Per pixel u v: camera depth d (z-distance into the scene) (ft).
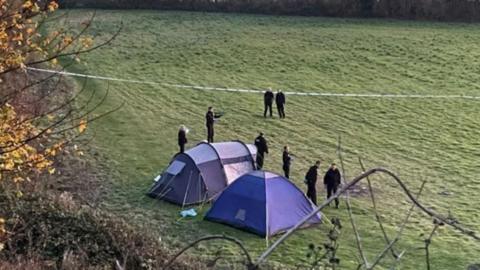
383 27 218.18
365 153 111.14
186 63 178.40
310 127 126.52
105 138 110.83
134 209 79.15
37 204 55.72
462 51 189.57
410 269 64.64
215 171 84.33
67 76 149.18
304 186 91.97
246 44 196.34
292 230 16.52
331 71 173.99
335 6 232.53
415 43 198.08
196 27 214.90
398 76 169.58
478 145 117.19
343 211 81.10
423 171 101.81
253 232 72.84
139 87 153.17
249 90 155.02
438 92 155.53
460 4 228.84
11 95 36.40
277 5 233.76
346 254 66.85
